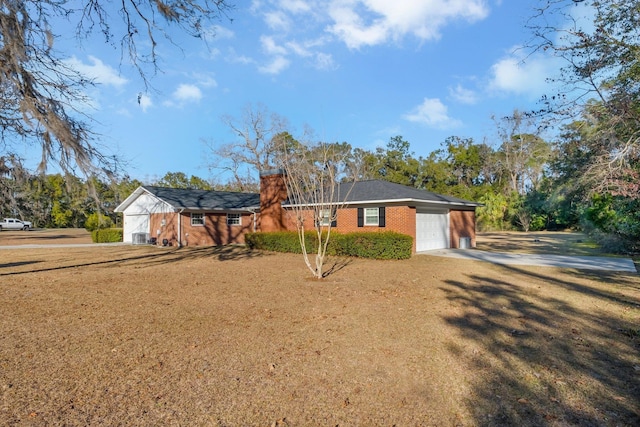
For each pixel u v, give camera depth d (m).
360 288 8.76
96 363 4.30
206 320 6.07
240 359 4.42
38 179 9.78
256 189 40.03
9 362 4.32
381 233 14.74
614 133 8.33
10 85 8.29
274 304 7.15
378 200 16.39
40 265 13.53
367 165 38.38
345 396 3.53
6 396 3.49
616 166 8.38
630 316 6.30
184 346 4.86
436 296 7.89
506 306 7.02
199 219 23.27
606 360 4.40
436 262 13.62
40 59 8.54
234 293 8.20
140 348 4.79
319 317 6.22
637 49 7.79
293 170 13.93
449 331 5.48
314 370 4.11
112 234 26.47
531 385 3.76
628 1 7.63
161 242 22.70
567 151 10.46
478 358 4.47
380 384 3.79
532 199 37.28
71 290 8.60
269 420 3.12
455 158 44.88
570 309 6.79
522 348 4.80
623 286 8.98
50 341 5.05
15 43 7.92
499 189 44.00
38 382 3.80
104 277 10.51
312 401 3.44
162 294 8.12
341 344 4.93
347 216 18.03
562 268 12.04
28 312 6.60
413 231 16.50
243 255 16.86
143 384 3.76
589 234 20.73
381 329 5.57
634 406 3.34
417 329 5.58
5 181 10.01
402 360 4.40
